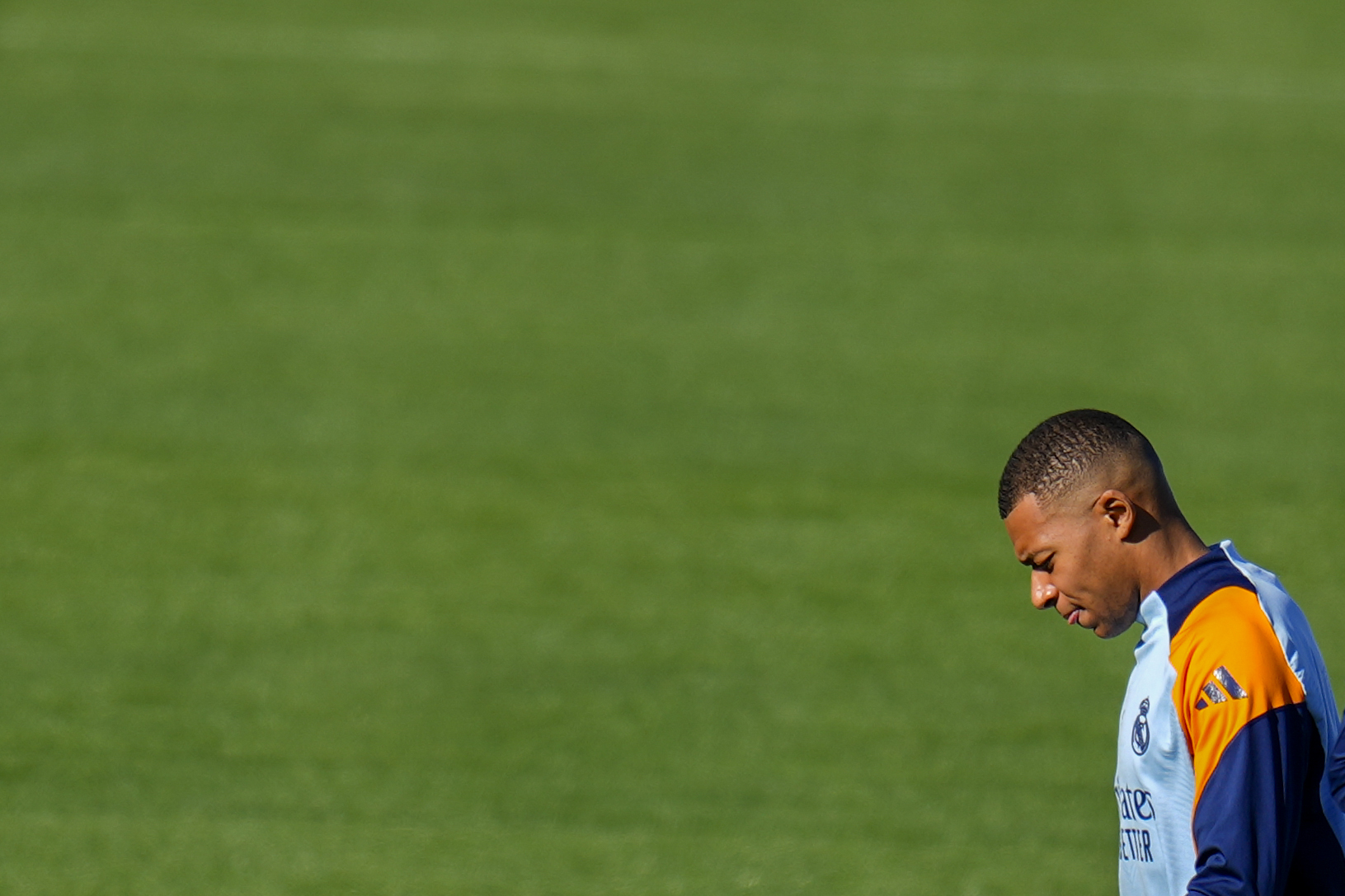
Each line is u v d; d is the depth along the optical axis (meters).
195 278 45.38
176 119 59.34
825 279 46.84
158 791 22.16
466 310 43.91
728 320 43.78
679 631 27.66
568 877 20.09
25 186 52.16
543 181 54.59
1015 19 76.19
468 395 38.47
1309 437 37.00
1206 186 55.94
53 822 21.22
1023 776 22.97
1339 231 52.03
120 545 30.47
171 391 38.03
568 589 29.19
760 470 34.62
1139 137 61.06
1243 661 8.95
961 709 24.95
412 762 23.16
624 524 31.95
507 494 33.31
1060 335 43.16
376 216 50.81
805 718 24.66
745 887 19.91
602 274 46.75
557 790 22.44
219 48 67.88
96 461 34.16
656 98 63.78
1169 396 39.22
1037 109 63.91
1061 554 9.62
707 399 38.53
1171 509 9.64
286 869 20.20
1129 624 9.87
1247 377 40.62
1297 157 59.12
